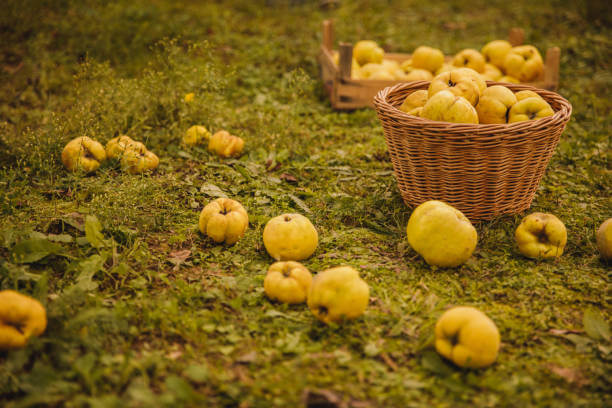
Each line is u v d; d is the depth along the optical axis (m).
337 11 9.40
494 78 5.68
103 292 2.73
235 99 5.91
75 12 7.18
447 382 2.17
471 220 3.44
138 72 5.96
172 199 3.72
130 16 7.54
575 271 2.98
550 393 2.13
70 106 5.14
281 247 2.98
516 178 3.31
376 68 5.73
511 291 2.81
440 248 2.90
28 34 6.50
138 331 2.44
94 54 6.34
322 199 3.82
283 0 9.34
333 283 2.43
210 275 2.93
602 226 3.07
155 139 4.62
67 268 2.84
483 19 9.40
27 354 2.21
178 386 2.02
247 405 2.04
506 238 3.31
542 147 3.26
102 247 3.04
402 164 3.48
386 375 2.21
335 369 2.25
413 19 9.35
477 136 3.02
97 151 3.95
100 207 3.32
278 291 2.65
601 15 8.63
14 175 3.59
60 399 2.05
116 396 2.05
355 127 5.27
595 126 5.22
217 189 3.86
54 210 3.35
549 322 2.58
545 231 3.06
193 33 7.35
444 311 2.63
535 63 5.67
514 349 2.39
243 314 2.59
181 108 4.88
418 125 3.11
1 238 2.96
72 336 2.30
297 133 4.96
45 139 4.09
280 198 3.75
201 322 2.50
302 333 2.46
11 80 5.60
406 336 2.46
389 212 3.62
